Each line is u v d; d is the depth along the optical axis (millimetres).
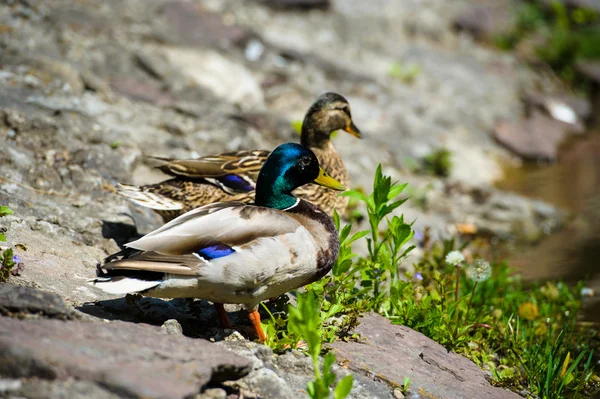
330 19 20938
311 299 6090
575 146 18797
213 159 10141
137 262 6422
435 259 10875
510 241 13914
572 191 16234
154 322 7434
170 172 9984
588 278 12383
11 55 13914
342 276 8367
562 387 8477
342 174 12008
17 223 8852
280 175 7836
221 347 6344
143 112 14180
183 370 5648
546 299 10914
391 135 16781
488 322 9656
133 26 17297
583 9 25656
